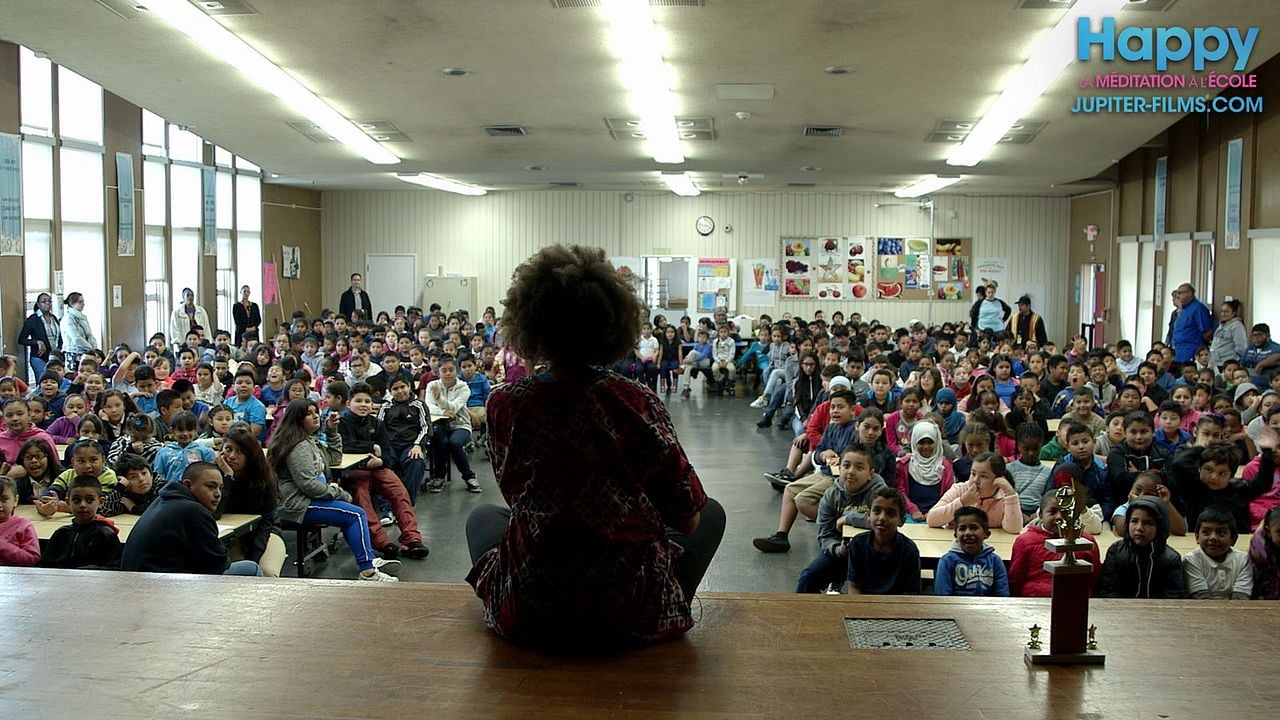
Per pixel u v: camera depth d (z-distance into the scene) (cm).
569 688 181
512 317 191
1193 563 402
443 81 988
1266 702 177
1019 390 819
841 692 180
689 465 192
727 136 1270
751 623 211
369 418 705
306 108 1109
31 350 1207
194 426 588
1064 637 192
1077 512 194
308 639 203
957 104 1064
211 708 174
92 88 1398
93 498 456
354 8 761
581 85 997
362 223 2184
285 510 588
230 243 1814
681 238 2142
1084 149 1324
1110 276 1808
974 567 419
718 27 796
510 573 194
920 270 2103
